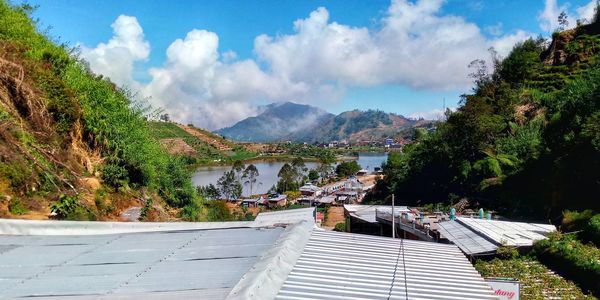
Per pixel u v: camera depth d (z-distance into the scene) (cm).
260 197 8831
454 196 4184
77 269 651
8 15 1948
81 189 1623
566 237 1780
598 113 3062
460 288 658
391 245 860
